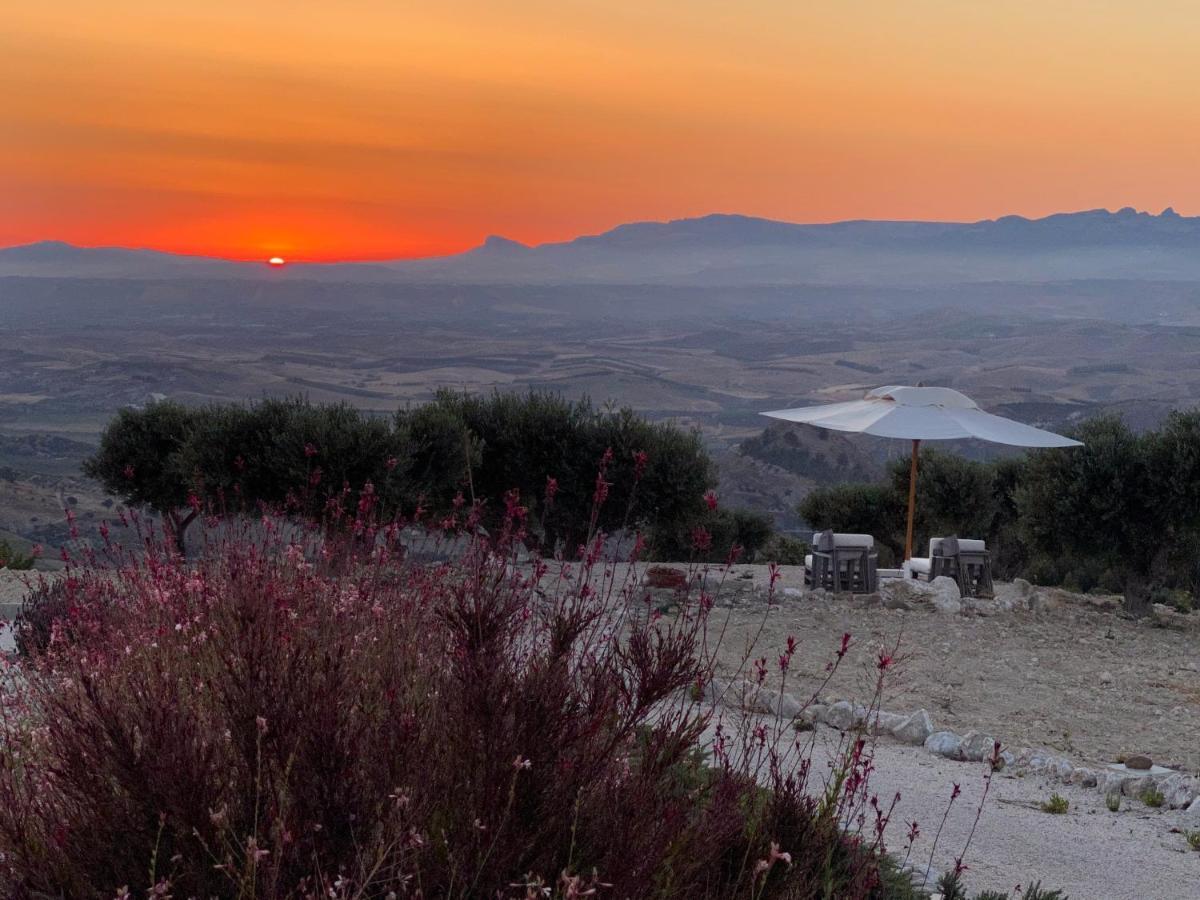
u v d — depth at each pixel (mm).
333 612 4656
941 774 8922
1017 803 8359
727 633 13617
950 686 12133
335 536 6461
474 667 3193
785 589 16688
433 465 22156
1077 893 6480
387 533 6320
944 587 17297
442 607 4480
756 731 5027
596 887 2877
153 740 2867
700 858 3293
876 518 30234
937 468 28234
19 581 14102
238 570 4852
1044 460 19953
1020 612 16734
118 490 23578
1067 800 8602
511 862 2871
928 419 18172
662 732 3598
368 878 2662
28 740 3725
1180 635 15938
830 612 15539
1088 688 12375
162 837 2809
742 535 37219
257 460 20688
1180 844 7637
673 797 3658
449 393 25875
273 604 4172
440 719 3346
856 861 4125
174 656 4066
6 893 2715
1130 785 8914
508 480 24906
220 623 4129
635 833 3082
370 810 2904
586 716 3312
